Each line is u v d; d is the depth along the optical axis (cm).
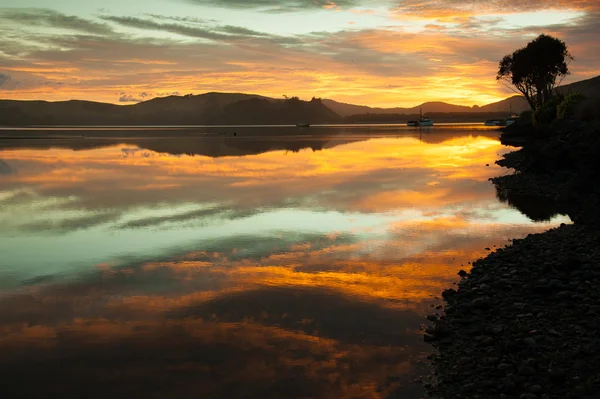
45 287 1186
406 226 1781
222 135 11338
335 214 2012
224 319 995
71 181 3127
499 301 1028
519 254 1344
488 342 850
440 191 2616
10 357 844
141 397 722
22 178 3294
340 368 796
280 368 801
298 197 2448
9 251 1498
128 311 1039
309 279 1228
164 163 4312
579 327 877
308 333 928
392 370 787
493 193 2525
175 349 871
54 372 795
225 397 721
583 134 2798
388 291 1138
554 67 7569
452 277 1223
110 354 854
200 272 1290
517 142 7088
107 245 1562
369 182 3008
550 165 2900
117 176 3378
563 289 1056
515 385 707
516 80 7962
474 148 6206
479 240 1570
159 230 1758
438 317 984
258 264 1353
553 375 716
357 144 7350
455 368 780
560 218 1884
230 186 2852
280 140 8656
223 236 1664
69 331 945
